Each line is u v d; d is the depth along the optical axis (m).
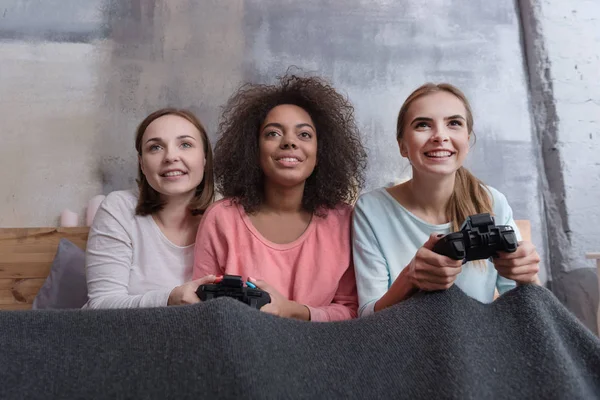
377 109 1.87
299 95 1.11
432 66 1.91
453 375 0.49
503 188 1.83
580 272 1.75
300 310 0.88
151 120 1.13
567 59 1.89
